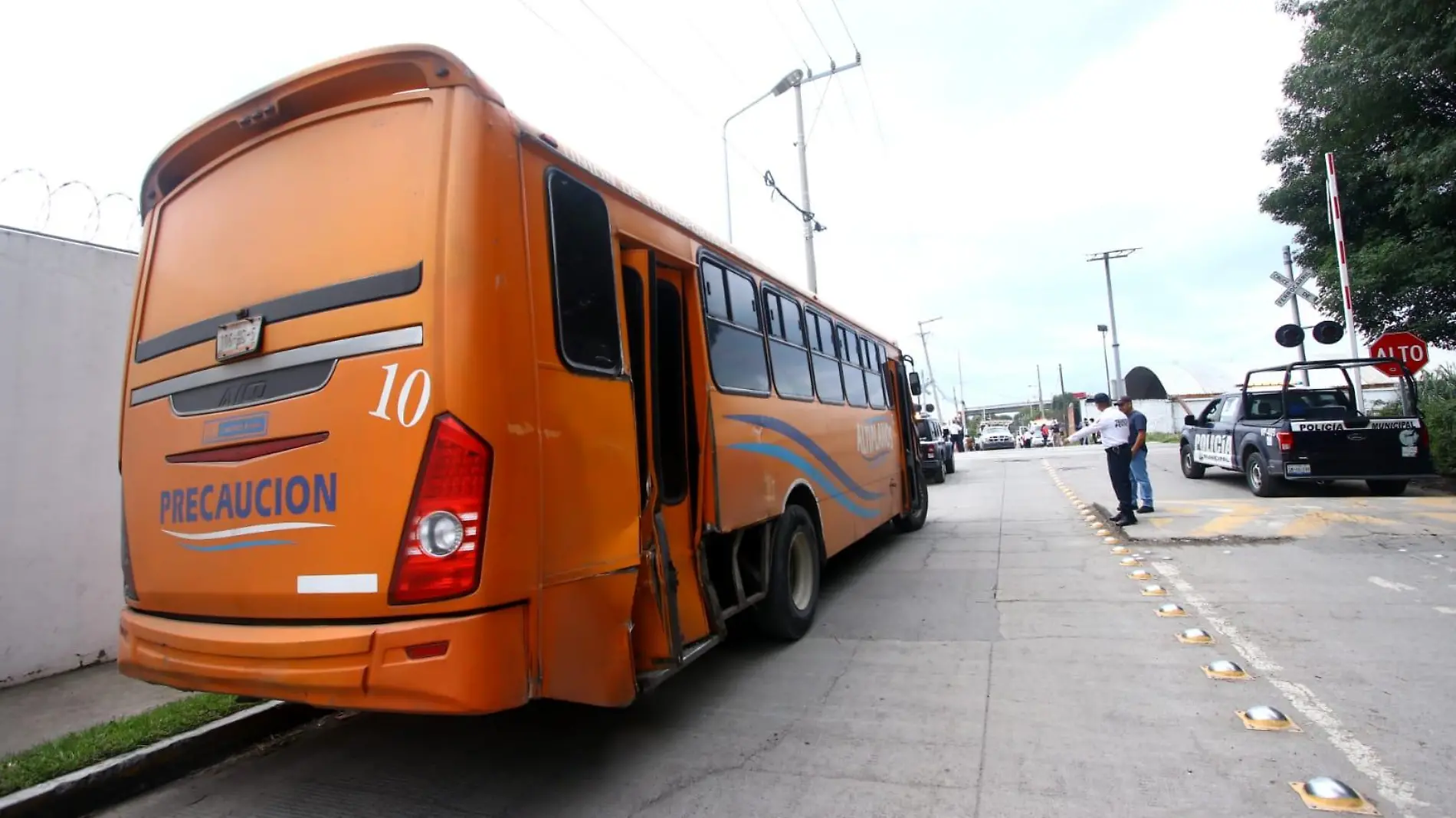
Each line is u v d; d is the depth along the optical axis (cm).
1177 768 338
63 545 536
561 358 328
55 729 434
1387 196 1319
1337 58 1172
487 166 302
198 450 337
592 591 330
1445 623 528
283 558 303
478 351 284
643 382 403
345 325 301
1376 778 322
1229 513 1030
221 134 362
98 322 563
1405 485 1205
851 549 976
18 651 511
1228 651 494
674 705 452
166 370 363
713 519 458
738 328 538
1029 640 543
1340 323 1427
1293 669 455
